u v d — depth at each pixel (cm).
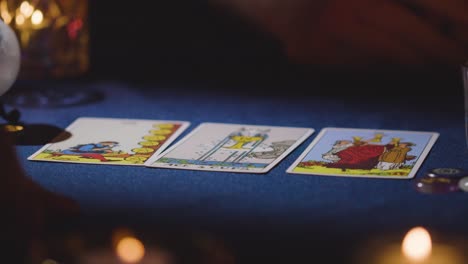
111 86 83
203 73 88
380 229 51
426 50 89
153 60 94
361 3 90
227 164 62
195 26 104
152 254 44
